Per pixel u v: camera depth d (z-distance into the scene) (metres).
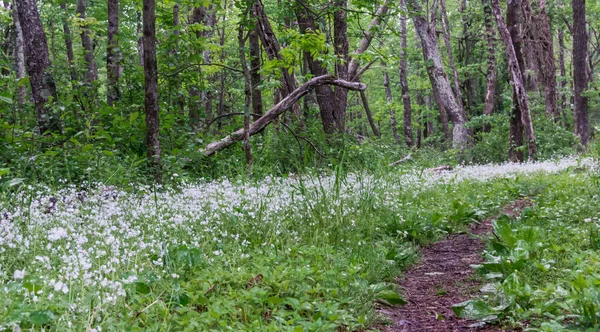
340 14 18.58
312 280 5.12
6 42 25.48
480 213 9.23
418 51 35.62
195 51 14.29
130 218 6.50
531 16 29.34
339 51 18.75
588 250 5.76
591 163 15.84
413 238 7.70
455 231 8.38
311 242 6.58
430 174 13.98
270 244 6.18
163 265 5.04
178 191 9.02
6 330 3.23
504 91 36.03
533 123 25.56
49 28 31.12
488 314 4.37
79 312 3.59
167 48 14.09
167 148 12.16
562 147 23.70
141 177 9.30
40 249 4.97
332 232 7.03
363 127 53.81
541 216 8.15
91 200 7.11
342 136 16.58
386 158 15.48
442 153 23.48
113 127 12.09
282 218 6.97
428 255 7.06
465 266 6.29
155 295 4.34
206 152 12.95
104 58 17.83
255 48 18.69
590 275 4.68
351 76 19.83
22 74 20.81
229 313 4.18
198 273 5.00
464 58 40.47
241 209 6.93
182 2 14.03
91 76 23.38
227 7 25.98
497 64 34.97
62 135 11.21
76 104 12.87
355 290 5.00
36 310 3.37
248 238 6.39
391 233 7.68
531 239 6.11
